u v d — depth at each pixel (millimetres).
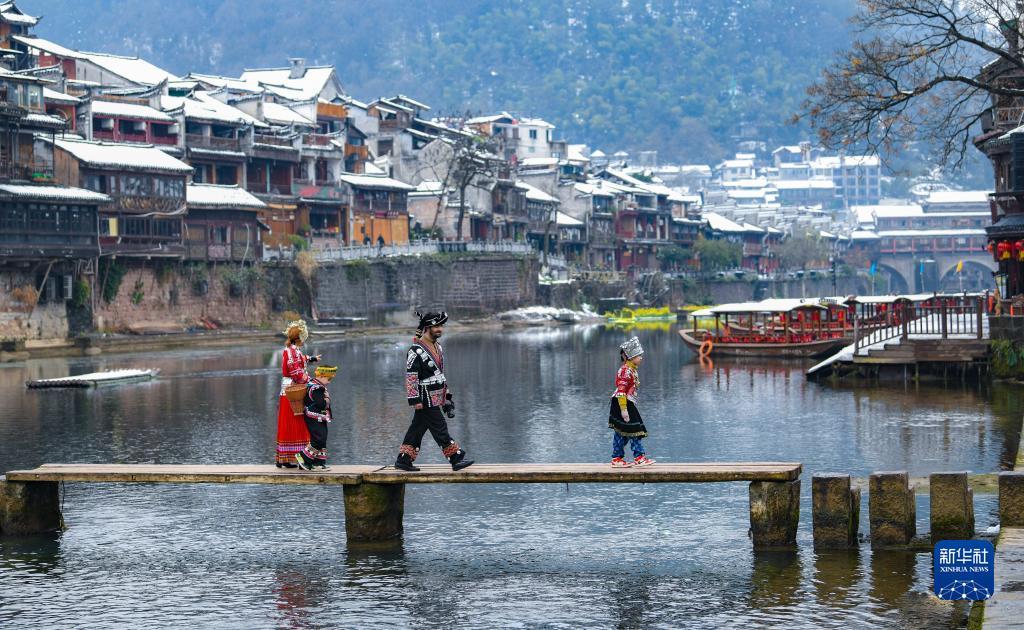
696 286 196250
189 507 26297
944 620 16094
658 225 196625
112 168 90312
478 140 149375
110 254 90688
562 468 20391
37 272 84062
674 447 35781
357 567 20203
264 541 22547
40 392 55781
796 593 17688
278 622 17078
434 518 24688
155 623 17109
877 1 39562
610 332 120875
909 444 34375
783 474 19953
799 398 49344
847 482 20094
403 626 16797
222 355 83125
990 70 42406
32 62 108750
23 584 19344
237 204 102500
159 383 60625
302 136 122312
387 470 21109
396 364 74750
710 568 19500
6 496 22906
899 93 38969
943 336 52812
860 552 19891
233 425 42531
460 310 131250
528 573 19672
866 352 55969
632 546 21594
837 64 40062
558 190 176625
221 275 102125
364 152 140125
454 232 143250
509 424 42531
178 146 107125
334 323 110562
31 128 84625
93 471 21719
